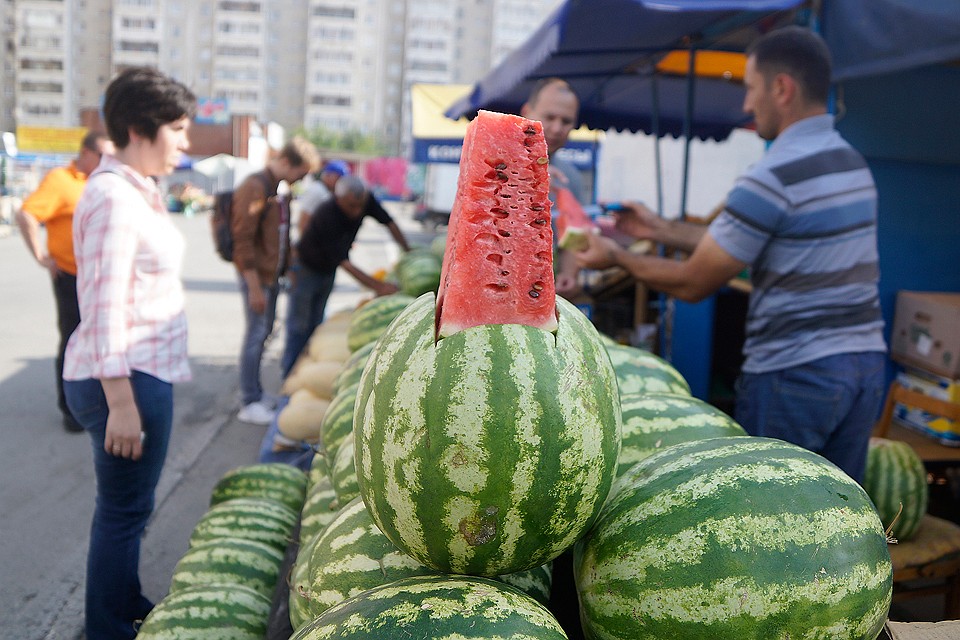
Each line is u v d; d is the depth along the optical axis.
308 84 106.50
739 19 4.19
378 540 1.52
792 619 1.21
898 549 3.05
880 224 4.62
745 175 2.78
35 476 5.25
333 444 2.47
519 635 1.12
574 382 1.24
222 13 101.31
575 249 3.30
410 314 1.37
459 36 108.19
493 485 1.19
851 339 2.74
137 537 2.92
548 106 3.69
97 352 2.52
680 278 2.95
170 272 2.77
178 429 6.41
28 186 27.84
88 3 94.81
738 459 1.39
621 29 4.42
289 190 6.66
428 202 33.25
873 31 3.38
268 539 2.76
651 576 1.28
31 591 3.80
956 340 3.98
